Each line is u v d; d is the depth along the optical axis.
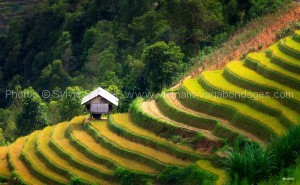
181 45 74.44
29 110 66.44
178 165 42.25
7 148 56.53
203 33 73.56
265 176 32.66
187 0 72.12
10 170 51.31
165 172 41.88
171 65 63.81
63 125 56.38
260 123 42.16
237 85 49.22
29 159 50.84
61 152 49.62
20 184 47.81
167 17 77.69
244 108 45.16
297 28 56.78
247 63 52.44
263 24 63.97
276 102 44.69
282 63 49.19
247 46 59.25
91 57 84.06
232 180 33.00
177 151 43.94
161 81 64.12
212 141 43.00
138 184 42.50
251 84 47.91
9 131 74.50
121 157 46.19
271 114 43.53
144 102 53.91
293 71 47.94
